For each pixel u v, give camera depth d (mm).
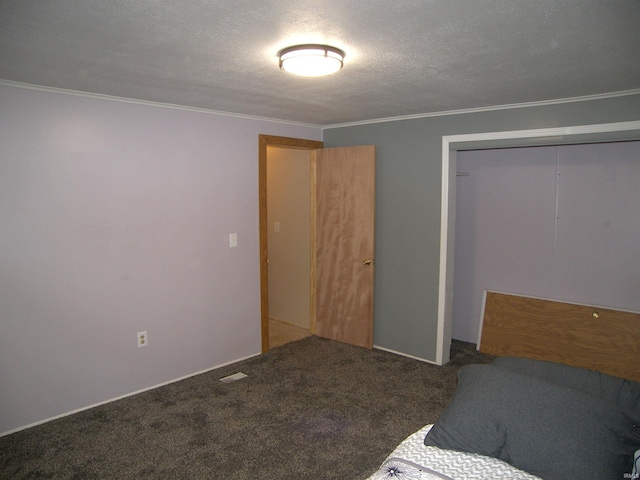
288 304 5074
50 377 2889
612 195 3596
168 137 3355
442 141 3740
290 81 2605
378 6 1525
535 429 1678
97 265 3041
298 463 2477
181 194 3465
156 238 3340
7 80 2557
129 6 1527
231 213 3820
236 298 3918
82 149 2914
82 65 2260
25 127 2668
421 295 3969
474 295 4402
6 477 2344
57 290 2873
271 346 4340
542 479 1603
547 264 3955
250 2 1490
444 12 1582
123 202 3139
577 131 3123
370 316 4211
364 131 4246
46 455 2529
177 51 2031
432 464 1693
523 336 3982
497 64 2252
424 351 3984
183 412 3029
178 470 2408
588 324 3676
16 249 2689
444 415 1886
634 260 3535
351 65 2264
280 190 4969
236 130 3801
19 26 1715
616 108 2969
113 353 3172
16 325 2727
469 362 3951
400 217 4055
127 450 2588
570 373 2152
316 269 4551
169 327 3473
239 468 2430
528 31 1779
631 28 1746
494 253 4238
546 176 3893
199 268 3629
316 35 1824
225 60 2176
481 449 1721
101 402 3139
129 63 2227
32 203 2729
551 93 2947
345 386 3449
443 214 3785
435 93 2949
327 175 4359
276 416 2982
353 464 2473
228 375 3654
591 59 2170
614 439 1619
